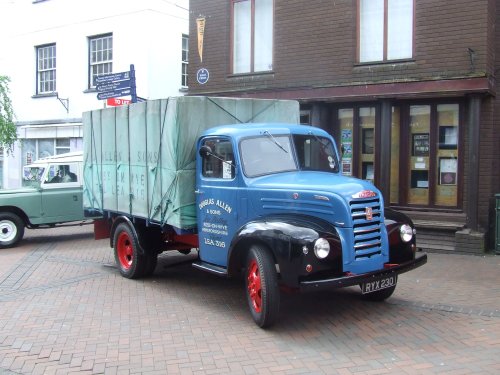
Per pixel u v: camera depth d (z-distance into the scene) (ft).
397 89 33.99
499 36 33.83
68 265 32.73
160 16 55.16
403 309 21.74
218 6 43.11
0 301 24.52
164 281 27.96
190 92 44.88
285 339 18.71
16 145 67.00
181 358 17.29
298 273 17.99
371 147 36.99
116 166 29.12
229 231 21.75
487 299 22.77
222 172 22.12
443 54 33.04
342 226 18.57
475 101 31.94
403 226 20.83
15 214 40.60
